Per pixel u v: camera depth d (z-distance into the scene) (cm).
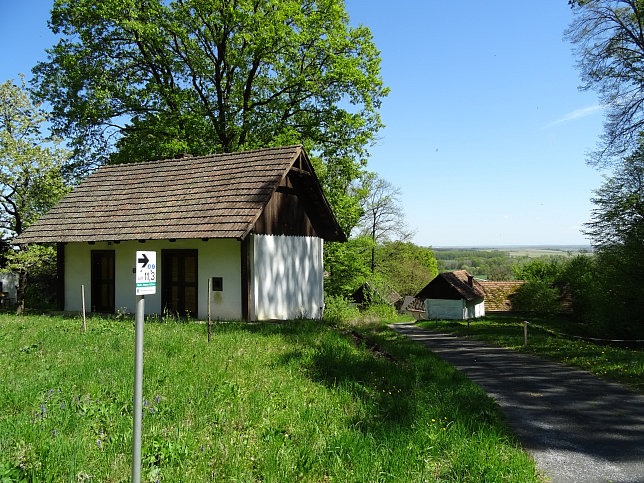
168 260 1694
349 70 2602
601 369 1178
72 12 2528
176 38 2720
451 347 1795
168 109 2822
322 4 2722
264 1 2681
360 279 3766
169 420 562
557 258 5553
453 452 536
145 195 1841
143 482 416
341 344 1151
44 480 405
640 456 593
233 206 1562
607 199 2962
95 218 1827
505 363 1352
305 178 1847
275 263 1698
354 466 476
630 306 2361
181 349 962
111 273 1812
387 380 906
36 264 2105
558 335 2575
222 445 496
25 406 586
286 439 528
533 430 698
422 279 6900
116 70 2734
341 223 3162
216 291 1598
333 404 679
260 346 1045
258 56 2612
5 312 2100
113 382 697
